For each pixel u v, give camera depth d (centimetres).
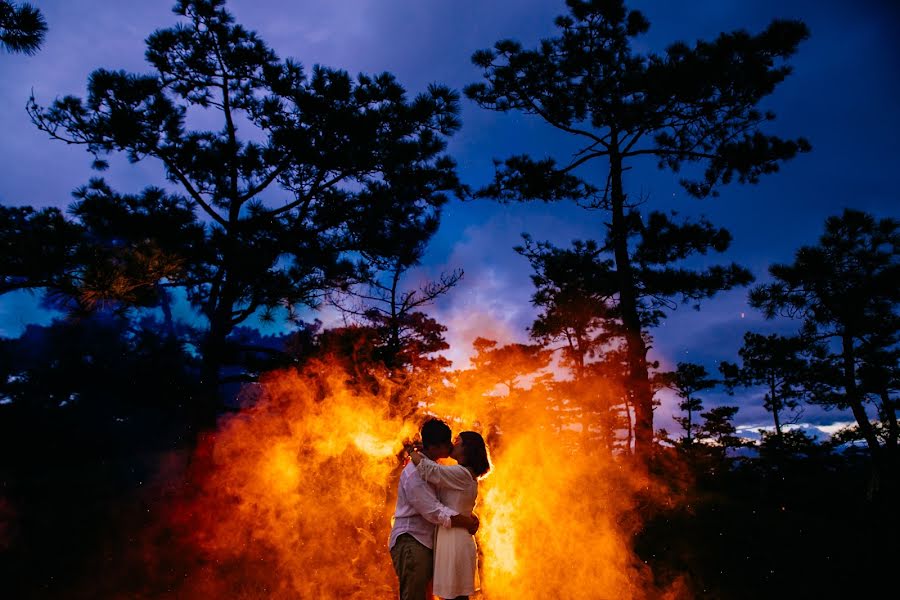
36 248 691
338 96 1174
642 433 1284
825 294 1770
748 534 860
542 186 1510
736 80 1312
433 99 1214
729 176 1484
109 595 604
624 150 1470
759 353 2094
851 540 833
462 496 443
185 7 1202
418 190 1265
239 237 1174
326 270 1212
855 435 2019
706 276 1485
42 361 1644
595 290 1819
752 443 2305
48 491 1197
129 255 771
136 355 1516
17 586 617
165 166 1169
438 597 421
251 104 1240
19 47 464
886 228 1719
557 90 1462
